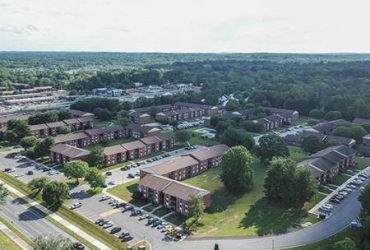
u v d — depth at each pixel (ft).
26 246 358.84
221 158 560.20
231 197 486.79
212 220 424.46
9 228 395.55
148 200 474.49
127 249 357.41
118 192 501.15
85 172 522.47
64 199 458.09
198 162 573.33
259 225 408.87
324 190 502.38
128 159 642.22
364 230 355.56
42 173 574.97
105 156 606.96
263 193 495.41
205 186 524.11
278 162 472.03
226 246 364.38
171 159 604.08
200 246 364.99
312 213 434.30
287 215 430.61
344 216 424.05
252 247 361.51
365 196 387.14
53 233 387.34
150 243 371.15
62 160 616.80
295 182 444.14
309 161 540.93
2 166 606.55
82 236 383.24
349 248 311.68
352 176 558.56
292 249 356.18
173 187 458.91
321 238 375.25
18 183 528.63
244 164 495.41
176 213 441.27
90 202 467.52
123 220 420.77
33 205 456.86
